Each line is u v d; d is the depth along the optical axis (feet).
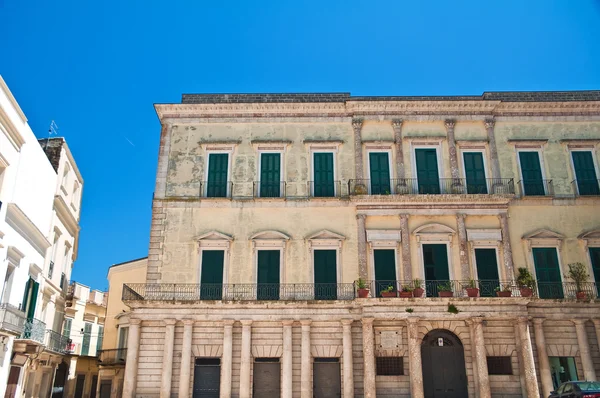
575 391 76.38
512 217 107.96
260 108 114.42
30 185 92.48
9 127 81.46
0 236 79.82
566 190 110.63
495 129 114.62
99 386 138.31
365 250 104.47
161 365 98.17
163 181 110.32
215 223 107.14
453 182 109.50
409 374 95.91
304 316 98.99
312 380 97.04
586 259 105.70
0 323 77.51
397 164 110.73
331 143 112.27
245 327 98.89
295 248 105.19
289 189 109.50
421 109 114.52
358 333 99.55
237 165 111.34
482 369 93.56
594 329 101.35
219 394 97.04
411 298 95.40
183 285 103.09
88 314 161.58
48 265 107.65
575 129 115.14
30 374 101.45
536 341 99.09
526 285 98.27
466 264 103.40
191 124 114.42
